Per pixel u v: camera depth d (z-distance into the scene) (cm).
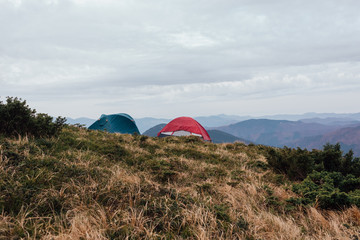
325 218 481
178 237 348
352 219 463
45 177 480
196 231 361
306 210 504
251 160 1036
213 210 442
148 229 357
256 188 623
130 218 385
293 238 370
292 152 862
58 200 411
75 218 362
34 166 517
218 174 763
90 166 598
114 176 557
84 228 339
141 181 571
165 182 631
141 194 489
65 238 312
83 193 448
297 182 751
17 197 393
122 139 1073
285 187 616
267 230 403
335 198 520
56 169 529
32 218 359
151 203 443
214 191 589
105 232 341
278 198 571
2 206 366
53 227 346
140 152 898
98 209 403
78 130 1122
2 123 679
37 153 585
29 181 448
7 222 329
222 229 380
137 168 719
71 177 511
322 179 644
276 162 871
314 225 440
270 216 446
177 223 391
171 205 439
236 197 549
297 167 795
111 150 805
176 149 1087
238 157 1107
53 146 681
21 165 495
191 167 802
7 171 463
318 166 777
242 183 652
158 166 709
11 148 564
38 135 734
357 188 609
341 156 810
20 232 322
